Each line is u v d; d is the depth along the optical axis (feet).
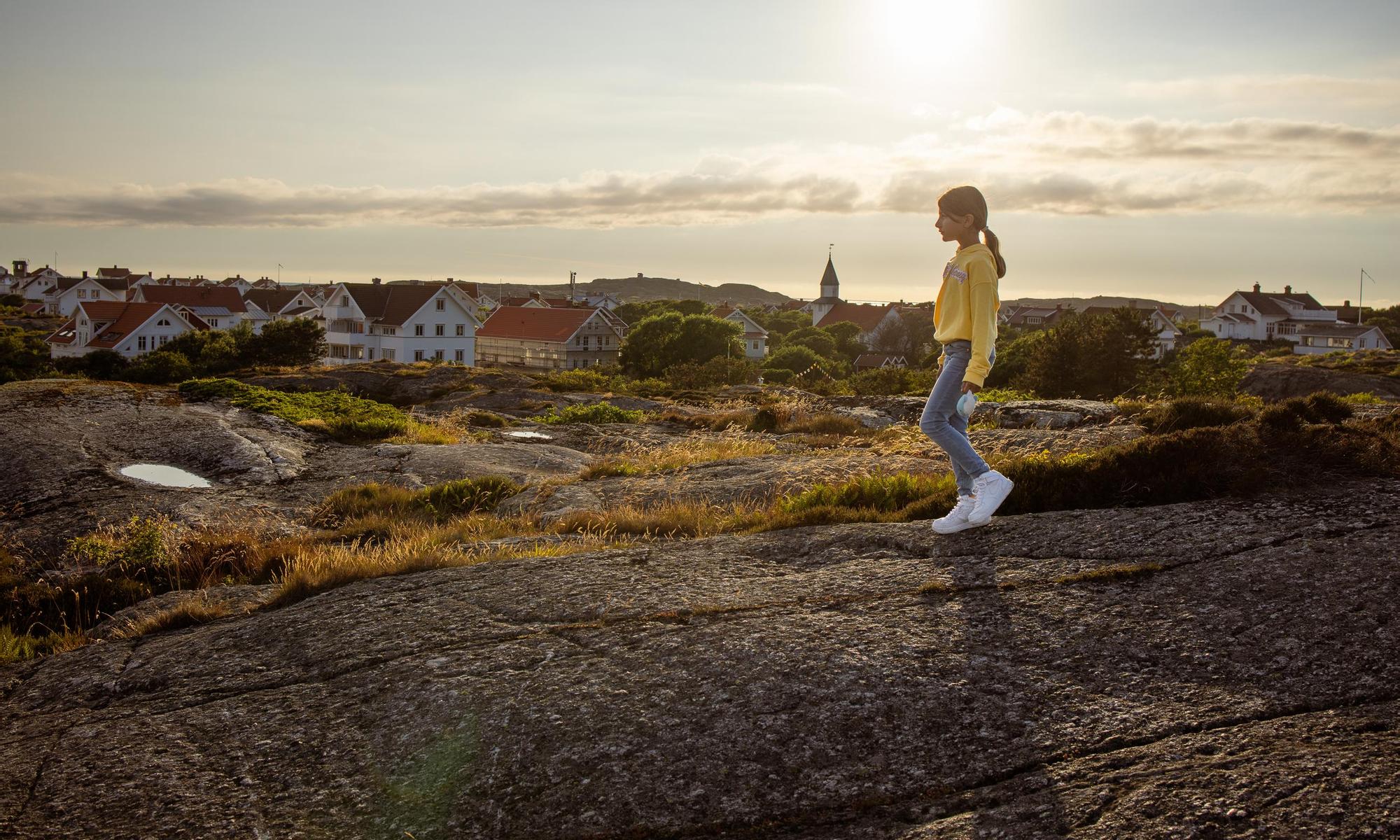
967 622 12.07
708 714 10.36
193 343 170.71
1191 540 13.88
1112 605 12.07
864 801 8.73
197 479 36.40
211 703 12.57
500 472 38.75
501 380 111.86
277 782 10.25
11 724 13.10
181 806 9.89
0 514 31.09
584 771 9.61
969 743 9.37
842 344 365.81
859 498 20.67
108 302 251.19
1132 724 9.34
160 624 17.79
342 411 55.01
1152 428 27.43
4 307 391.65
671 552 17.07
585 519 24.23
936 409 14.94
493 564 17.51
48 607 22.97
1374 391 123.13
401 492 32.65
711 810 8.86
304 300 347.15
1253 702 9.45
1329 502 14.83
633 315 388.78
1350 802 7.61
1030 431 31.17
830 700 10.35
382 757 10.43
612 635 12.82
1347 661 9.93
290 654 14.03
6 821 9.87
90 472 35.63
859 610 12.82
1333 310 347.36
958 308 14.21
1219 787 8.09
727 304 492.95
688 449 40.11
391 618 14.74
